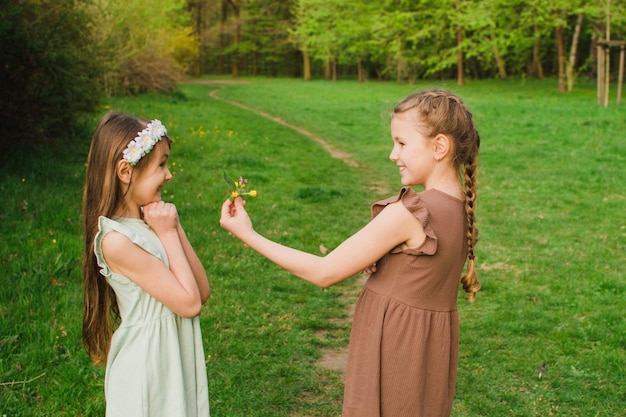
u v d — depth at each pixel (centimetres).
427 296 211
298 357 433
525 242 720
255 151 1276
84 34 1086
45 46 916
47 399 355
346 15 4009
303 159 1239
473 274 232
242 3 5216
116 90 2081
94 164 223
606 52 2095
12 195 722
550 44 3941
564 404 380
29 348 401
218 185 925
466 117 215
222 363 415
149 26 2266
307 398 383
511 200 912
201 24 5381
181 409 219
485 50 3061
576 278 602
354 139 1547
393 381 210
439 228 209
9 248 562
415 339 209
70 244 584
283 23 5197
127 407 217
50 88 934
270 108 2267
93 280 234
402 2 3341
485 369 423
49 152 960
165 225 227
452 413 369
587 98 2445
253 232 222
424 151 214
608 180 1032
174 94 2347
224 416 358
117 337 222
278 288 557
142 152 220
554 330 486
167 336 222
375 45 3750
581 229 770
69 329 429
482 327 493
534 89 2953
